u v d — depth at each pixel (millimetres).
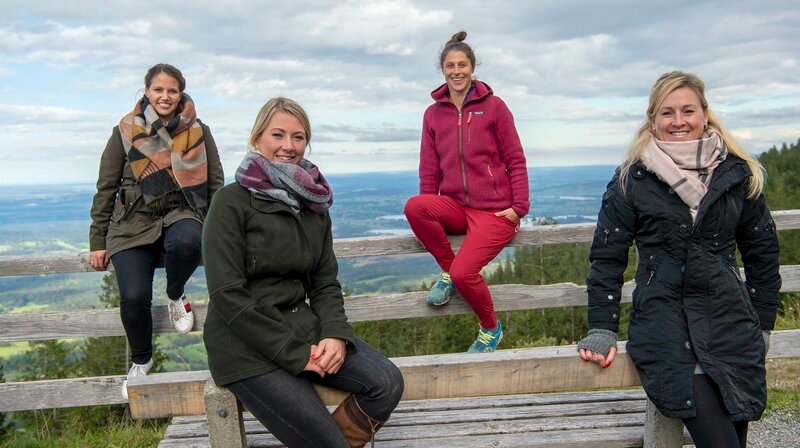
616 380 2229
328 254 2443
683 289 2193
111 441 4203
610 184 2424
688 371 2109
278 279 2270
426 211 3750
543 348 2287
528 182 3703
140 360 3572
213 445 2121
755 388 2123
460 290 3680
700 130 2334
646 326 2209
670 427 2332
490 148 3672
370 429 2158
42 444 4234
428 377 2117
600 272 2328
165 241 3453
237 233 2172
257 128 2336
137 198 3486
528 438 2615
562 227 4000
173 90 3547
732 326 2152
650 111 2387
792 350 4355
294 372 2080
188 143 3564
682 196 2184
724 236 2207
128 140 3496
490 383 2127
